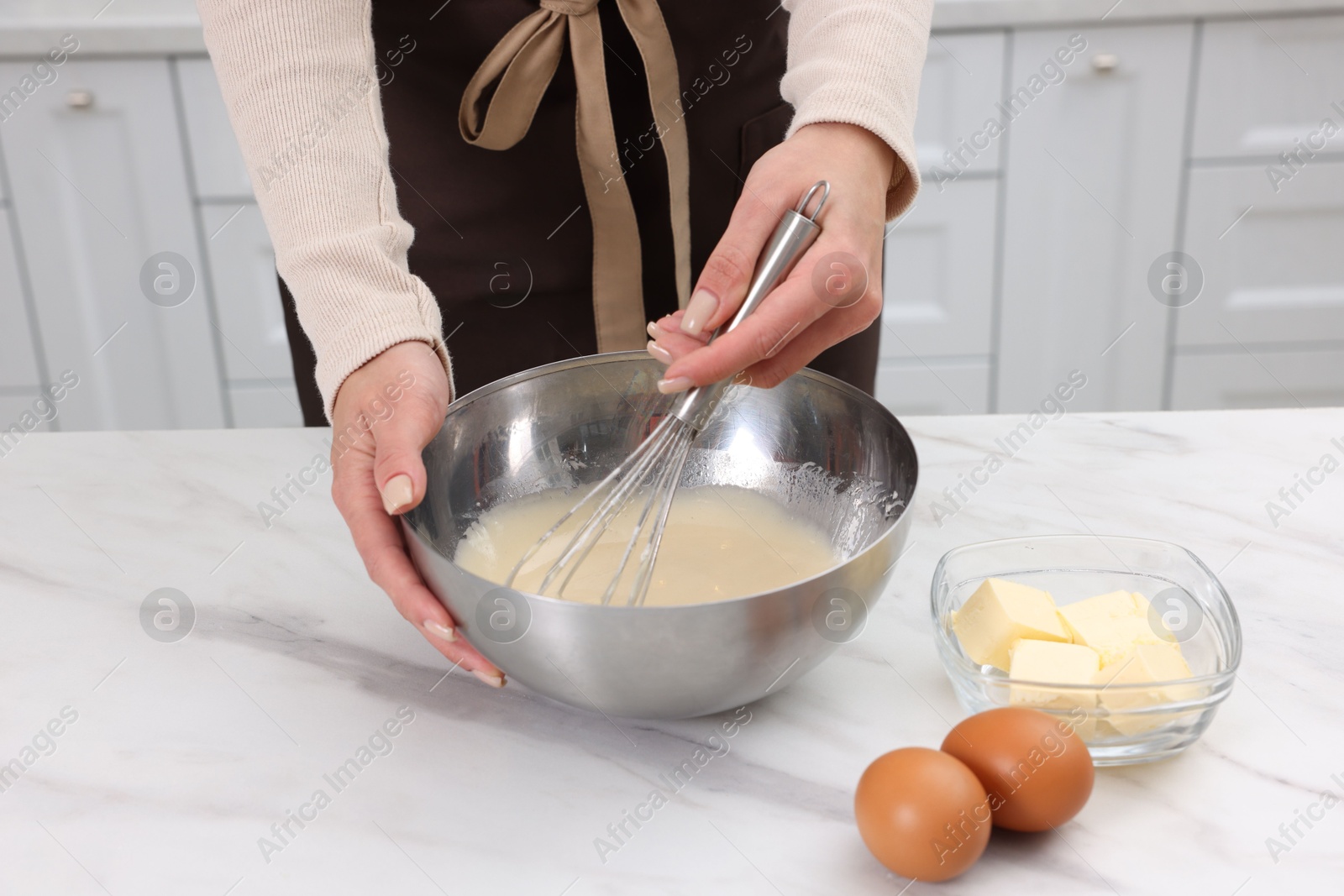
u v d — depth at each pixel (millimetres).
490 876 520
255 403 1817
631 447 720
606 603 573
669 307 1038
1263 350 1819
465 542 653
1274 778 564
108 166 1628
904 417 962
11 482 880
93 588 744
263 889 514
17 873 523
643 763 587
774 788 569
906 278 1770
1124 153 1681
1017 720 524
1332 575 726
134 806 562
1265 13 1586
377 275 640
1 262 1682
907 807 489
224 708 632
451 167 914
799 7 739
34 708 633
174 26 1532
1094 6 1566
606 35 876
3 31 1521
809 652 549
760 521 688
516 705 634
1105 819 542
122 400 1804
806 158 631
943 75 1620
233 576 755
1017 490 834
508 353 997
